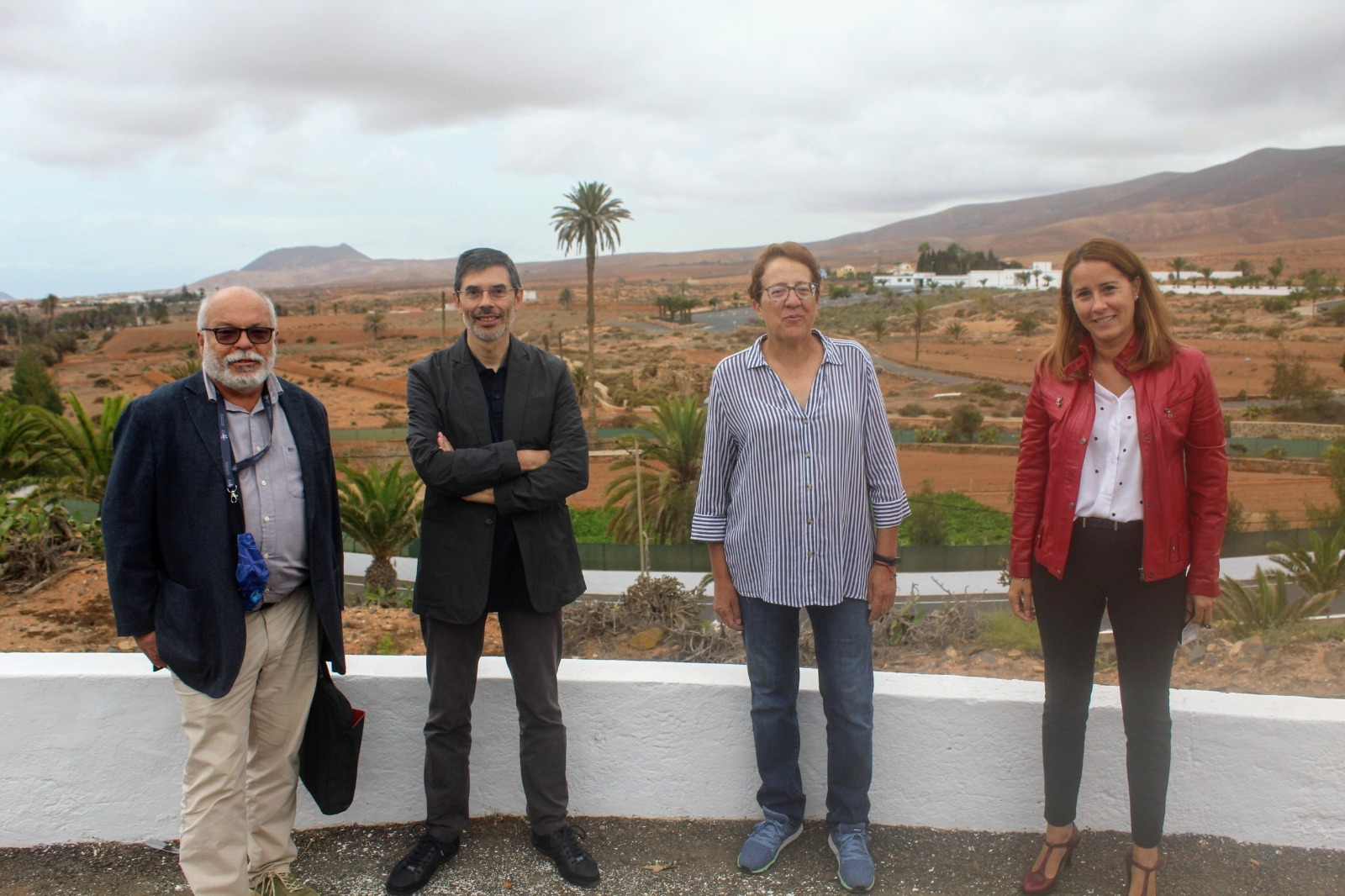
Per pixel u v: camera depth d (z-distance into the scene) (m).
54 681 2.39
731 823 2.58
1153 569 2.09
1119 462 2.12
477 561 2.30
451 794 2.38
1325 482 33.44
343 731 2.29
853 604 2.32
